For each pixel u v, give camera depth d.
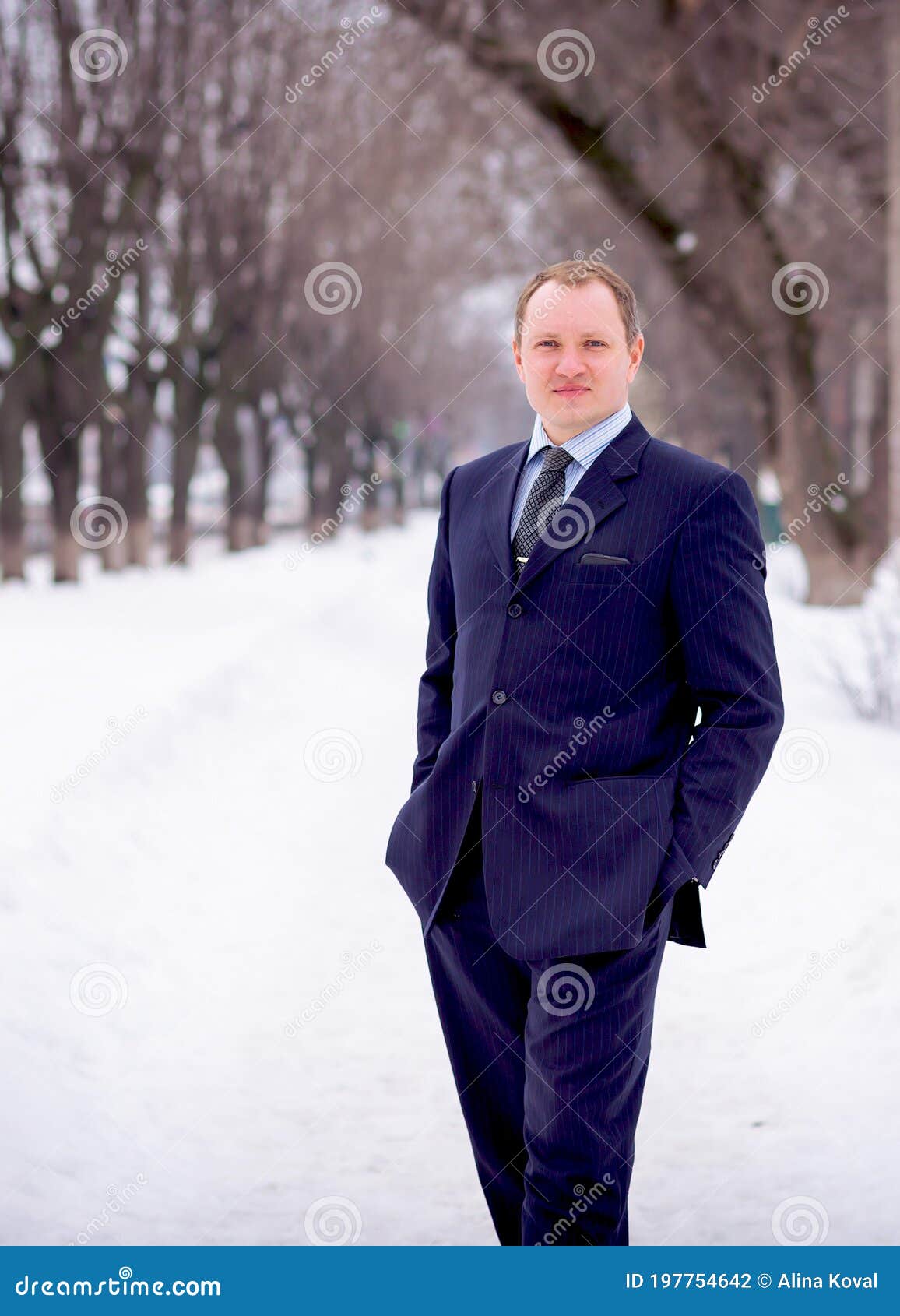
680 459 2.61
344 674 12.30
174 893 5.66
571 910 2.48
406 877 2.73
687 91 14.23
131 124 19.89
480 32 13.95
